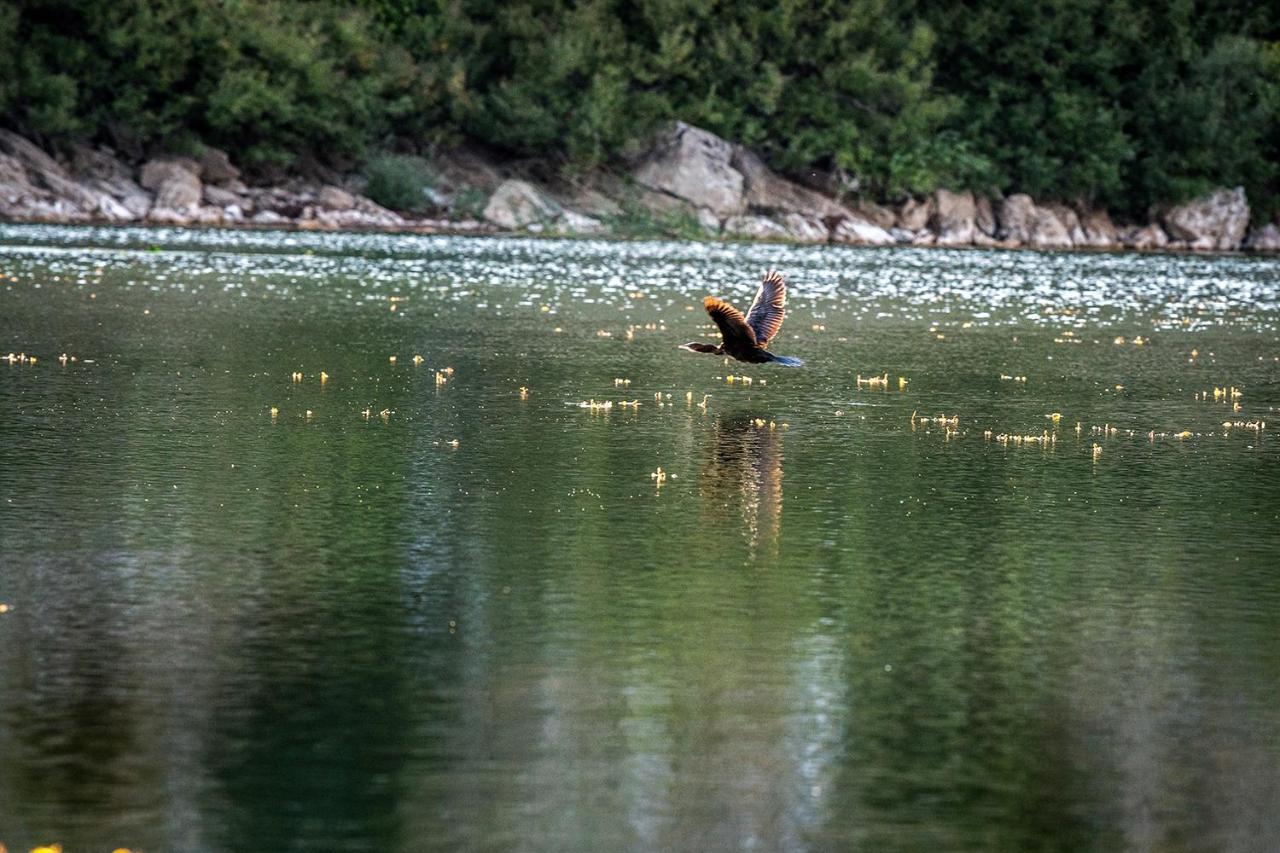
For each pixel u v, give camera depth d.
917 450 89.06
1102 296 199.88
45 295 155.38
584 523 70.75
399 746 46.47
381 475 78.94
